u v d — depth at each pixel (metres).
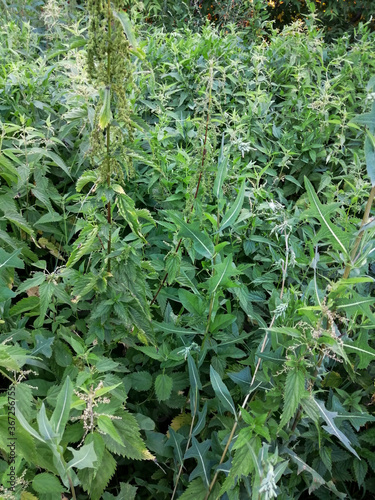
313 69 4.63
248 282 2.96
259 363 2.00
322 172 3.94
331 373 2.46
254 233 3.08
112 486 2.29
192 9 7.33
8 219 2.43
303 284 2.87
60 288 2.11
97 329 2.17
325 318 1.81
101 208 2.38
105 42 1.59
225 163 2.17
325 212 1.61
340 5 8.49
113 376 1.97
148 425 2.12
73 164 3.05
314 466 2.21
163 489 2.12
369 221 1.62
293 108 4.20
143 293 2.07
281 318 2.00
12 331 2.01
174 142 3.51
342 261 1.83
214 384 1.88
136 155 1.91
